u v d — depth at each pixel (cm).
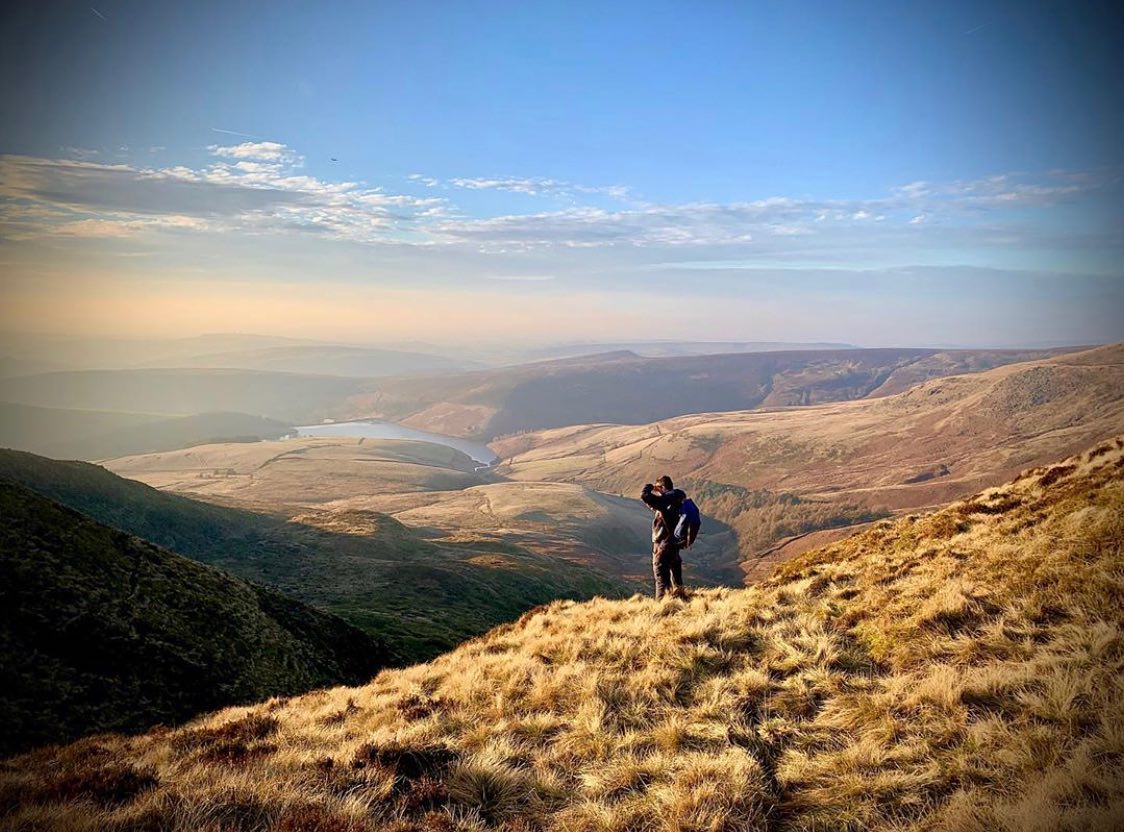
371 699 1167
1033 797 608
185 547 12494
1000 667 887
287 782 795
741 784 738
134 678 2694
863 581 1379
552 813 756
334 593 10181
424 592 10712
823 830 670
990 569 1212
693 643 1164
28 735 2114
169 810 720
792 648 1091
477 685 1134
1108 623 909
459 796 784
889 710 858
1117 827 548
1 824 688
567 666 1145
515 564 14562
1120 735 666
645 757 855
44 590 2938
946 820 620
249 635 3631
